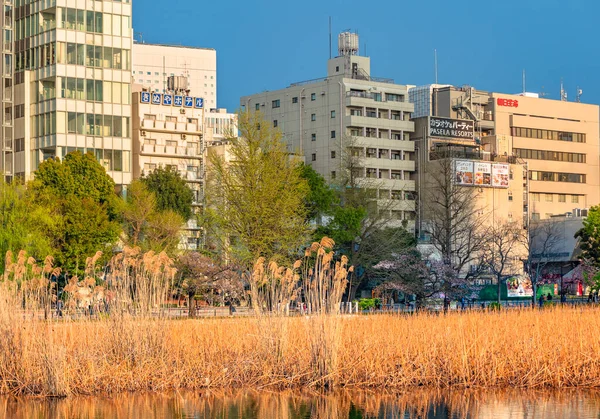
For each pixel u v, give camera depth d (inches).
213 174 4207.7
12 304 1939.0
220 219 3949.3
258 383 2004.2
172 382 1962.4
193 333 2169.0
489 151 7445.9
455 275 4259.4
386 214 4995.1
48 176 4397.1
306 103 7017.7
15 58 5329.7
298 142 7022.6
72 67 5128.0
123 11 5315.0
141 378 1945.1
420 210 6781.5
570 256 6943.9
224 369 2001.7
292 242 3934.5
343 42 7194.9
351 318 2556.6
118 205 4392.2
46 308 1966.0
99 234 3932.1
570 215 7445.9
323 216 5433.1
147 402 1878.7
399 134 7032.5
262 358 2033.7
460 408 1884.8
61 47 5098.4
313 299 2030.0
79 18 5167.3
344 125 6756.9
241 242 3895.2
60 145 5064.0
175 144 5743.1
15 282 1951.3
